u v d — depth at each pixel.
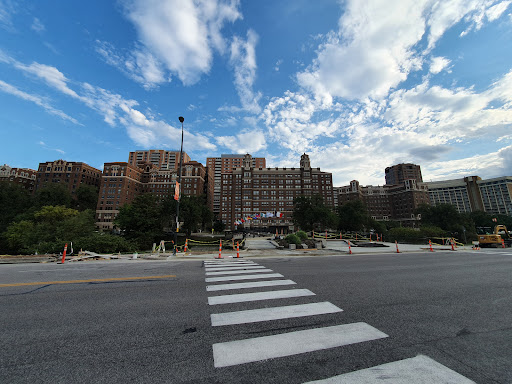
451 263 11.89
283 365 2.81
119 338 3.54
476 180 133.25
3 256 15.16
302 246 22.73
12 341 3.45
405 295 5.74
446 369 2.69
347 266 10.73
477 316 4.38
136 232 40.50
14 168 112.06
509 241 26.16
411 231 36.84
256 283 7.05
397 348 3.19
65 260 14.23
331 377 2.57
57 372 2.71
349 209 69.81
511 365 2.77
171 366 2.81
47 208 40.84
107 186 98.69
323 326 3.91
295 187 102.38
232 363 2.86
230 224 103.50
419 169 177.88
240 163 163.00
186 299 5.46
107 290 6.34
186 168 111.94
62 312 4.66
